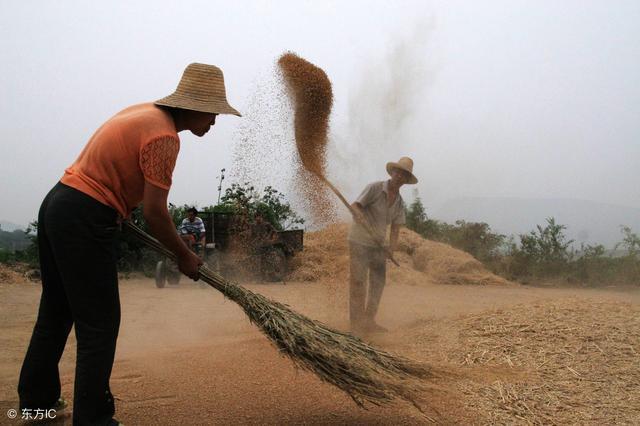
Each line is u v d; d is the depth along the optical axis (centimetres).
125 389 347
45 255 278
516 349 409
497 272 1498
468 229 1695
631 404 315
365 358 302
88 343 264
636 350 392
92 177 263
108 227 267
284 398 333
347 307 638
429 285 1251
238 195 1164
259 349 446
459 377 342
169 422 297
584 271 1368
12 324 636
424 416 306
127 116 272
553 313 493
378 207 570
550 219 1527
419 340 461
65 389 353
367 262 557
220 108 288
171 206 1453
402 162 573
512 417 302
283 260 1205
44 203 272
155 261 1402
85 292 263
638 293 1097
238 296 302
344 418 305
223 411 313
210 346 468
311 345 294
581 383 346
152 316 699
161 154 263
